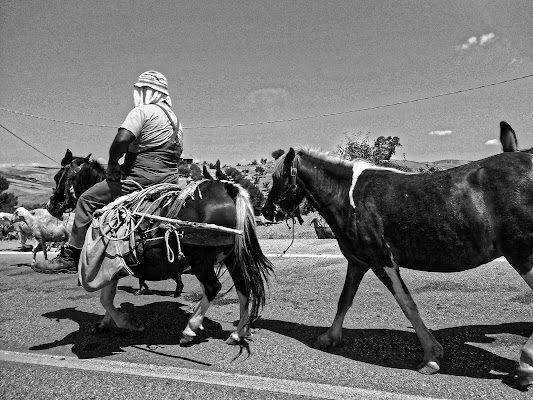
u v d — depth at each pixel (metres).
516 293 6.55
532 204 3.44
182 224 4.38
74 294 7.90
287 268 9.70
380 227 4.03
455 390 3.50
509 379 3.68
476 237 3.64
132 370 4.14
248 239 4.51
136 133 4.78
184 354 4.57
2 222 23.30
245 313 4.87
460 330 5.00
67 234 12.12
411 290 7.08
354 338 4.84
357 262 4.56
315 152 4.63
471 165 3.81
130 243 4.50
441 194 3.76
